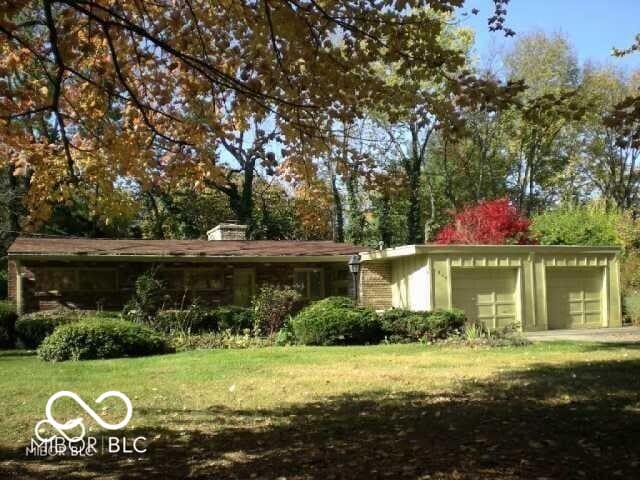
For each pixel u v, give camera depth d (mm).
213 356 13648
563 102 5891
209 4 6812
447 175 37031
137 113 7445
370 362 12461
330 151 7172
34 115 7410
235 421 7449
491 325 20219
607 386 9125
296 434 6738
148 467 5645
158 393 9281
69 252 18391
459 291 19984
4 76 6602
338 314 16328
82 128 7645
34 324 16703
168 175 7770
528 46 34438
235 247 21672
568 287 21344
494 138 36406
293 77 6609
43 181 7547
